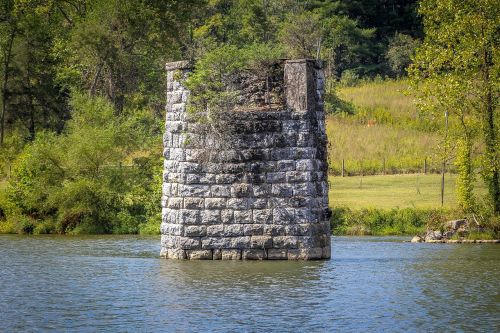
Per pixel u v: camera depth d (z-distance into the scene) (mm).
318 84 122500
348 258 130625
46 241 164250
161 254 125562
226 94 120750
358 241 163250
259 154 120562
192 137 122000
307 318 90938
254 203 120688
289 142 120000
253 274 112875
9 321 90250
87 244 157625
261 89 121125
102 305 97062
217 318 90812
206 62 121625
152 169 199625
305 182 120000
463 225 167750
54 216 190250
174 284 107375
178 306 96125
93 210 188250
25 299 100500
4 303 98438
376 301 98750
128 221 187375
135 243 159500
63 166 197375
